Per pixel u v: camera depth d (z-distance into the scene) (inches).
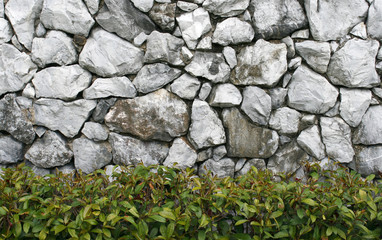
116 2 73.9
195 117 78.8
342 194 64.6
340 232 58.1
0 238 57.3
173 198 67.9
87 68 77.0
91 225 56.8
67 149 80.3
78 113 78.1
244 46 77.7
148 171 70.9
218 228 64.1
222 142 80.1
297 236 61.3
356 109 78.2
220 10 75.0
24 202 59.7
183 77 77.6
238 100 78.1
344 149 80.4
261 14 75.9
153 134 78.8
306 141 80.3
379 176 80.7
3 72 77.4
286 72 78.4
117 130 79.0
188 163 80.7
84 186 63.8
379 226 64.0
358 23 76.4
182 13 75.4
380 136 79.0
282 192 63.1
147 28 75.9
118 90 77.2
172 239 56.8
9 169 70.2
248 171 74.8
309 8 74.3
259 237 58.9
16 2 75.3
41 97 77.9
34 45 75.9
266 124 79.5
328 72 77.7
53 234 58.2
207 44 76.0
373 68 76.7
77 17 74.3
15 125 79.2
